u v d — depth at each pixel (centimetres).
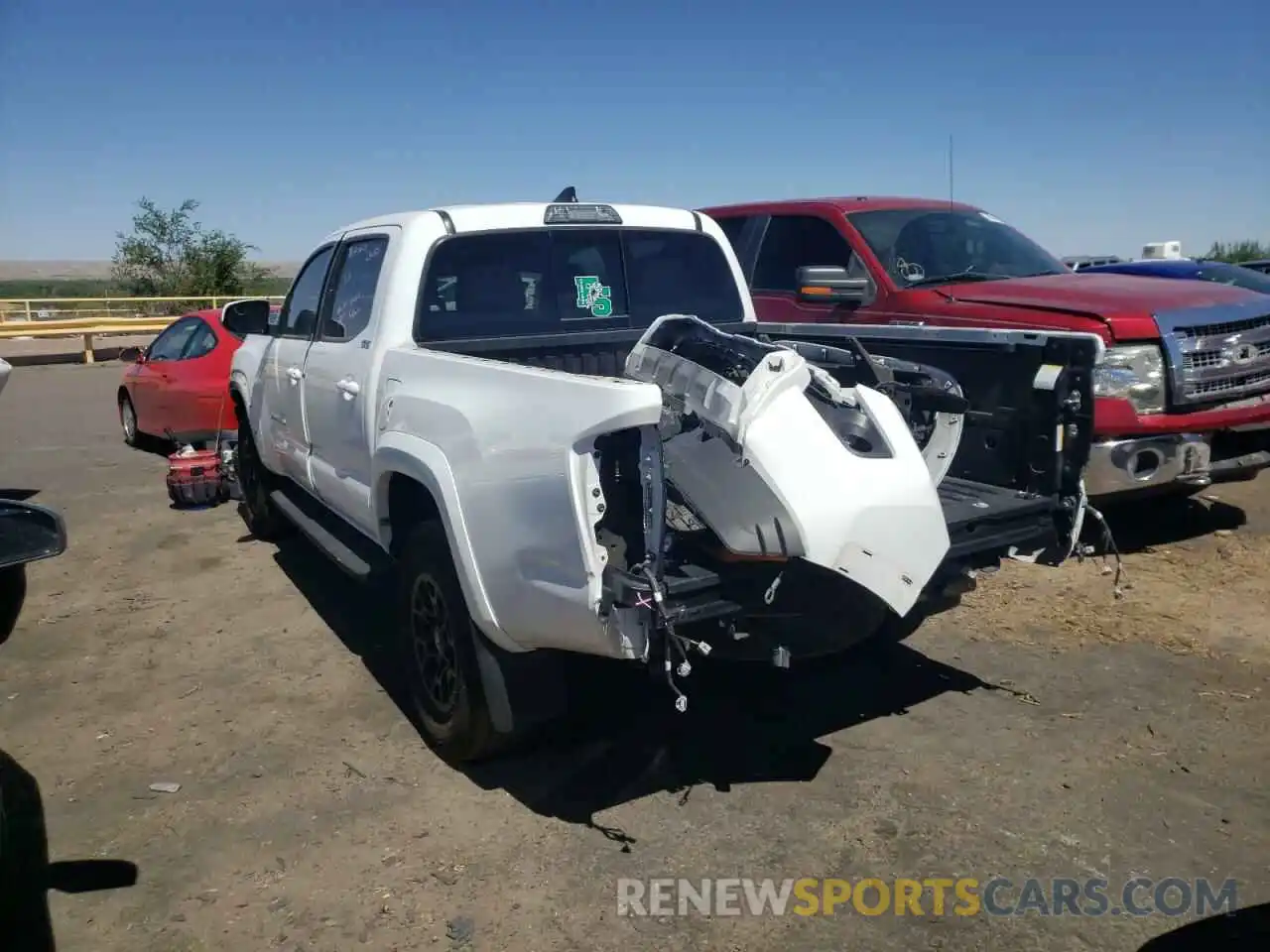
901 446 342
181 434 1029
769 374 323
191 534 780
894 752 415
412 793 394
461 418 376
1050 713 445
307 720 460
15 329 2508
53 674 518
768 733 434
